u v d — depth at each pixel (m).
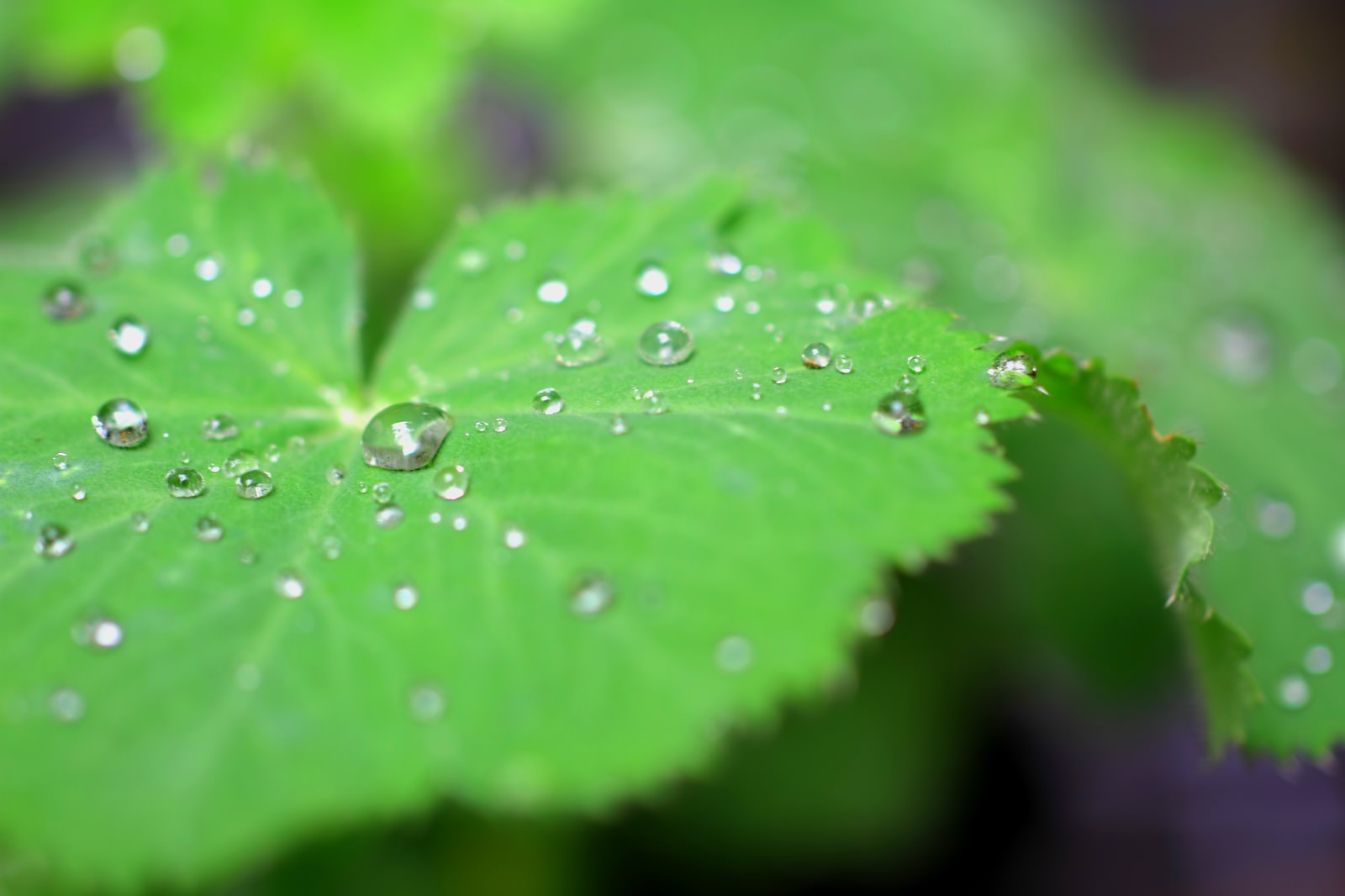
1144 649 0.28
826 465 0.21
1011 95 0.34
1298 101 0.46
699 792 0.28
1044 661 0.28
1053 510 0.28
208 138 0.26
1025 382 0.22
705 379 0.22
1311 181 0.44
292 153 0.28
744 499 0.21
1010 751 0.30
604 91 0.32
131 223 0.24
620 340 0.23
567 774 0.20
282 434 0.22
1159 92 0.47
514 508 0.21
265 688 0.21
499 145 0.33
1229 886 0.29
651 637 0.21
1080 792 0.31
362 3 0.27
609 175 0.31
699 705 0.20
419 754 0.20
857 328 0.22
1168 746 0.32
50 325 0.23
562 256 0.23
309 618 0.21
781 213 0.23
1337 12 0.46
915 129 0.32
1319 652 0.24
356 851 0.26
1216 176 0.35
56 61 0.27
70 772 0.20
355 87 0.27
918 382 0.22
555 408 0.22
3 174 0.37
